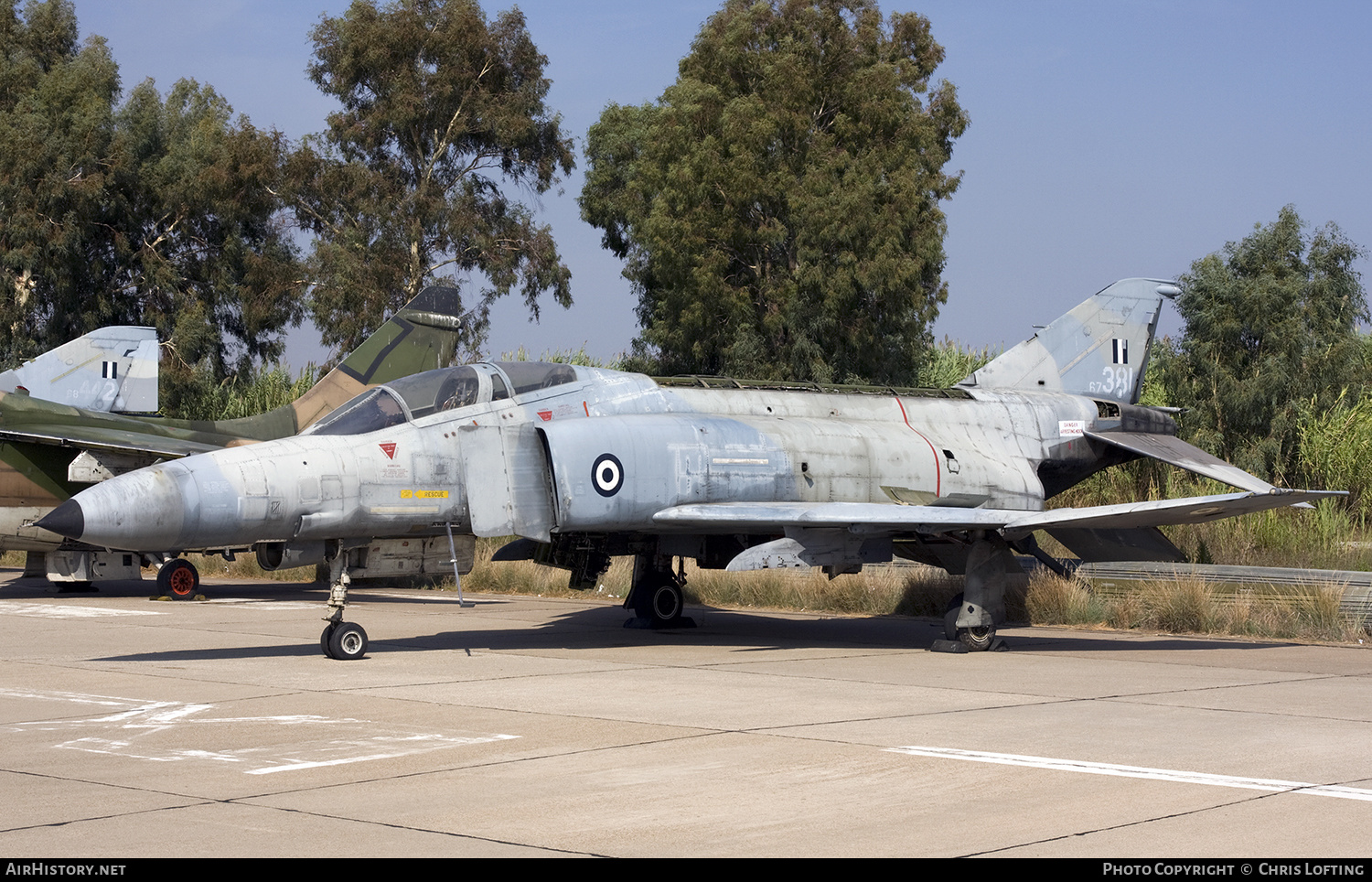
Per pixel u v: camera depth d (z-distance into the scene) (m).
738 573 39.28
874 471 27.81
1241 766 14.24
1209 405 57.88
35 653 24.80
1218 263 58.25
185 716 17.30
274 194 80.31
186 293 85.56
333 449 24.02
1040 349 34.03
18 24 89.75
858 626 32.44
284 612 35.00
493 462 24.78
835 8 72.81
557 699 19.03
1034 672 22.80
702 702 18.83
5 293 80.06
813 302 68.69
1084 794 12.77
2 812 11.89
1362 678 22.19
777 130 68.94
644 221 74.25
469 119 79.62
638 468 25.30
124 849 10.56
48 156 78.56
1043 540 45.34
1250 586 32.53
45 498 40.19
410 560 25.42
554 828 11.34
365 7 79.06
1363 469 51.81
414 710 17.89
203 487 22.28
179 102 93.31
